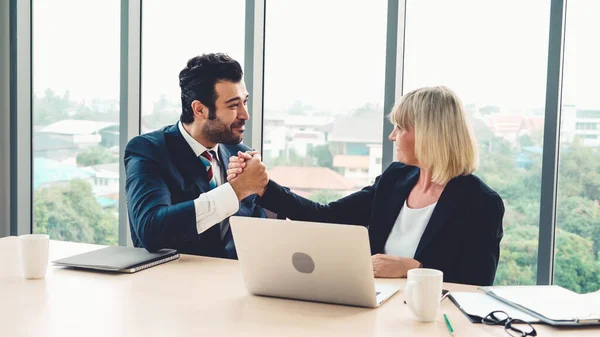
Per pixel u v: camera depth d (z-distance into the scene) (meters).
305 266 1.66
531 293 1.73
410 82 3.03
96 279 1.89
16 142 3.76
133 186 2.31
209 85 2.42
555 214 2.80
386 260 2.02
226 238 2.50
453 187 2.20
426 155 2.21
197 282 1.88
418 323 1.53
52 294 1.73
